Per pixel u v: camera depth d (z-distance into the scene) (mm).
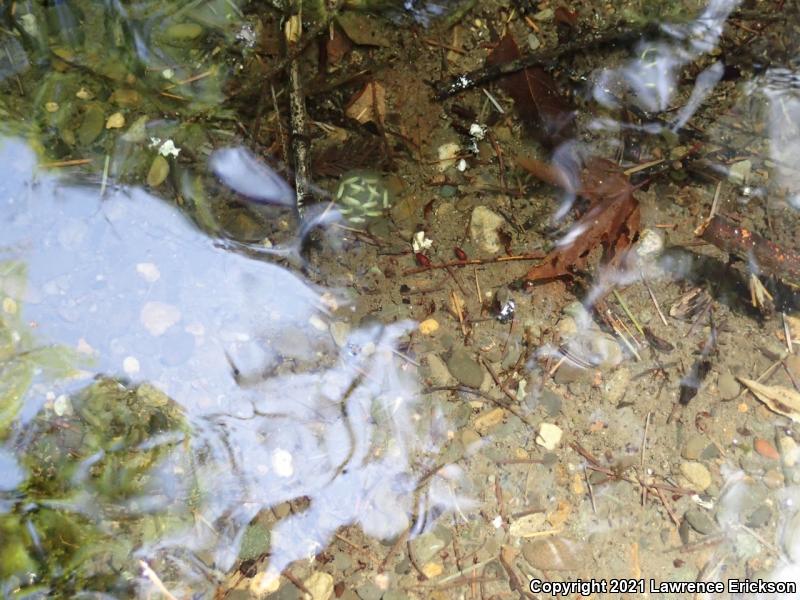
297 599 488
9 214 546
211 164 565
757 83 594
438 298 544
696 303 549
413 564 495
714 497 515
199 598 488
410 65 593
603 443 521
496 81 589
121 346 523
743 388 533
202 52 593
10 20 590
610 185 567
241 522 499
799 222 563
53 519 497
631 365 535
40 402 512
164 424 513
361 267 549
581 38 596
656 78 594
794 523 511
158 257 542
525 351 535
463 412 521
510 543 502
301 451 511
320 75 589
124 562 492
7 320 524
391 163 570
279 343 530
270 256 547
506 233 558
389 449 513
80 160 563
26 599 485
